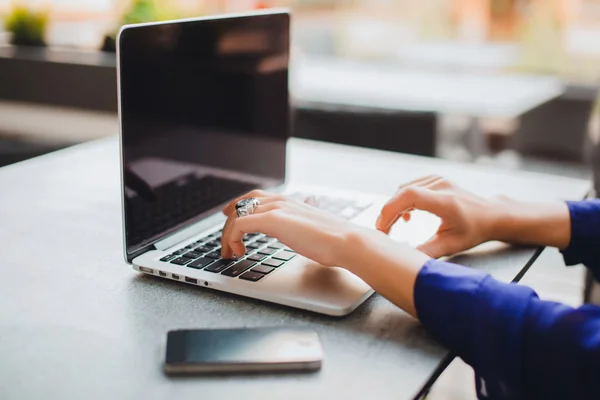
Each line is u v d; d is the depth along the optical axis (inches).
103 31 75.3
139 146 33.3
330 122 108.3
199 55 37.3
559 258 84.7
